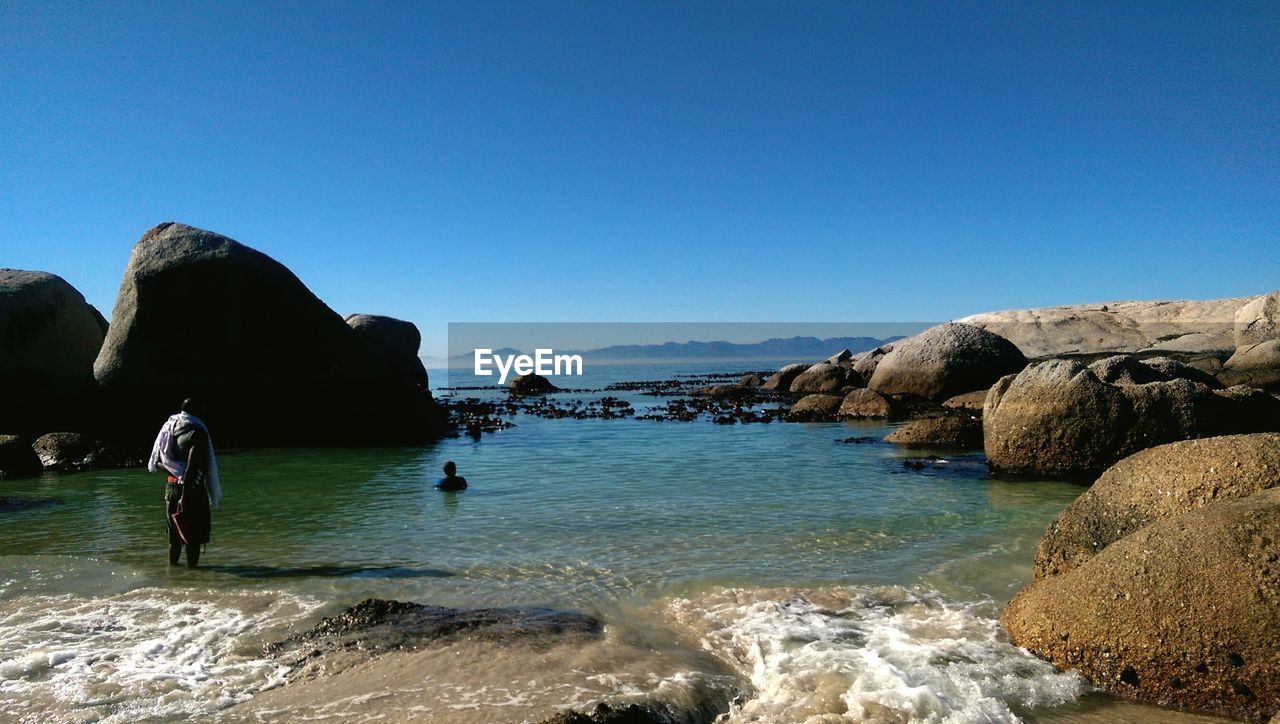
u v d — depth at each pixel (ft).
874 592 22.59
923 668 17.07
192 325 61.93
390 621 20.02
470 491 40.68
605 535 30.04
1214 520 16.06
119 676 16.85
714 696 15.99
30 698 15.78
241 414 63.41
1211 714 14.96
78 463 50.52
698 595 22.58
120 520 33.55
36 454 48.70
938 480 43.29
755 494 38.93
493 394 159.53
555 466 50.65
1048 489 40.09
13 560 26.61
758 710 15.35
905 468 47.85
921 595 22.33
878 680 16.37
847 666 17.24
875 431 71.82
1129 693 15.85
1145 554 16.40
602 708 14.40
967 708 15.16
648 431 75.36
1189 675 15.15
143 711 15.23
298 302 66.54
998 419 46.55
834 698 15.64
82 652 18.22
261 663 17.60
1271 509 15.78
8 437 47.80
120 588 23.31
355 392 69.77
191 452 25.66
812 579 24.03
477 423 80.59
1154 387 43.06
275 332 64.80
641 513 34.22
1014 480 43.21
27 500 38.40
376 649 18.20
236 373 63.41
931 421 60.34
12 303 68.18
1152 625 15.58
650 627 20.10
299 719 14.80
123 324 61.57
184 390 61.98
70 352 73.56
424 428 70.03
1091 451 43.47
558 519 33.09
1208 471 19.06
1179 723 14.75
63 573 24.98
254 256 65.31
